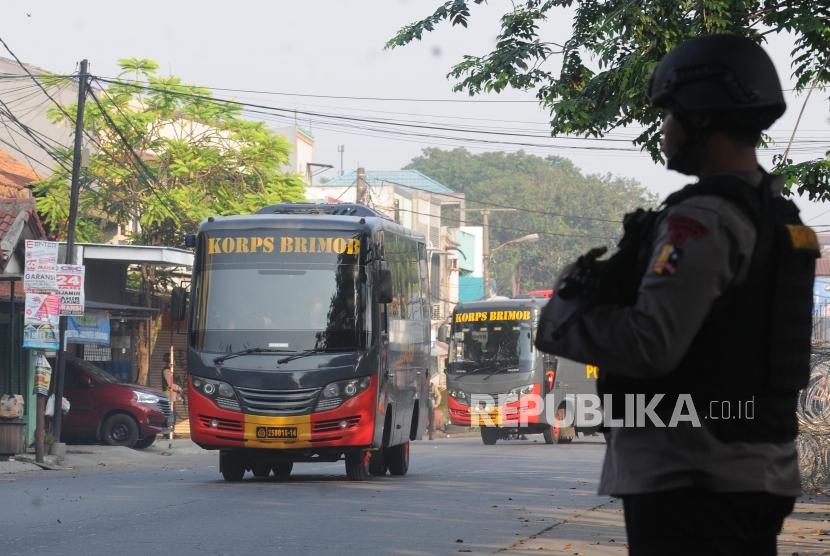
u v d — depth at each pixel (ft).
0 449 71.92
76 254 94.58
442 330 112.98
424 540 34.63
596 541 34.35
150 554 31.48
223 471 59.00
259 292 57.72
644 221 9.50
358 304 57.72
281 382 56.49
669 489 9.11
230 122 120.88
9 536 35.04
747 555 9.30
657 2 45.96
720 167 9.47
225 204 118.52
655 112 48.08
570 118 49.19
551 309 9.46
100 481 57.72
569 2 51.67
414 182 261.24
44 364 71.00
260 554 31.58
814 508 45.27
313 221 58.54
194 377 57.06
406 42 51.90
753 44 9.61
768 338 9.05
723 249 8.87
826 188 42.57
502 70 51.42
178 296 57.93
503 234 330.13
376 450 61.36
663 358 8.85
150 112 118.42
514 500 47.62
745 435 9.05
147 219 113.70
